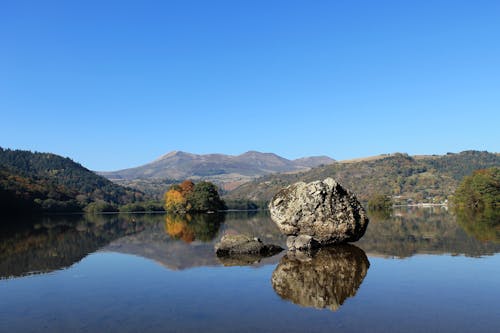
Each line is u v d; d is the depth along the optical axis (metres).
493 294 20.91
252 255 36.16
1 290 23.62
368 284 23.50
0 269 30.50
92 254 38.56
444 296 20.61
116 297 21.61
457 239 44.38
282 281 24.77
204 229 69.69
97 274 28.25
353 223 40.56
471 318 17.05
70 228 78.00
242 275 26.98
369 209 168.50
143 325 16.78
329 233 40.78
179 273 28.20
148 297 21.50
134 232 65.06
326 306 19.11
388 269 27.95
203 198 149.75
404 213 120.44
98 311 18.98
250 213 154.25
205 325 16.62
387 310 18.33
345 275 26.14
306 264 30.53
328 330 15.77
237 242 38.06
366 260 31.86
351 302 19.73
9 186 165.38
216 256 36.09
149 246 44.62
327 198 41.38
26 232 67.94
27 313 18.84
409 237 47.41
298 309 18.69
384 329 15.80
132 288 23.72
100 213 184.38
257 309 18.80
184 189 159.62
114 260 34.62
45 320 17.70
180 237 55.22
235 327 16.30
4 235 61.62
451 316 17.34
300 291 22.11
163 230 68.69
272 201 44.34
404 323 16.48
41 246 45.62
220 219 105.62
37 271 29.66
